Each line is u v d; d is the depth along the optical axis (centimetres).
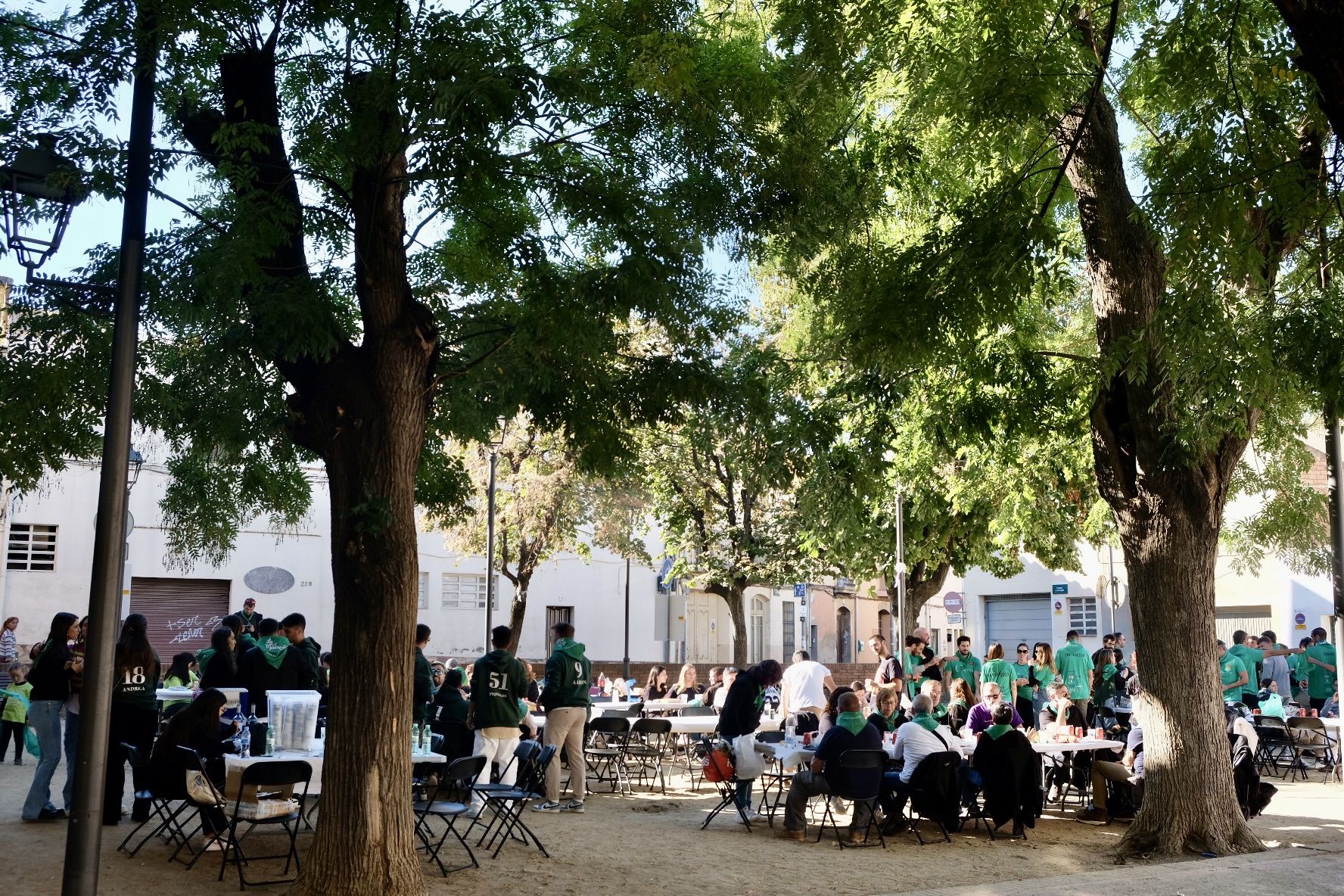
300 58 891
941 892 866
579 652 1305
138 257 687
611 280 884
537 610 3709
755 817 1298
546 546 2709
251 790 941
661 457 2467
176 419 1072
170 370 1066
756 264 1041
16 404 866
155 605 3067
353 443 827
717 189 958
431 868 952
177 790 912
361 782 795
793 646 4681
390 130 799
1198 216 801
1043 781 1423
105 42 822
